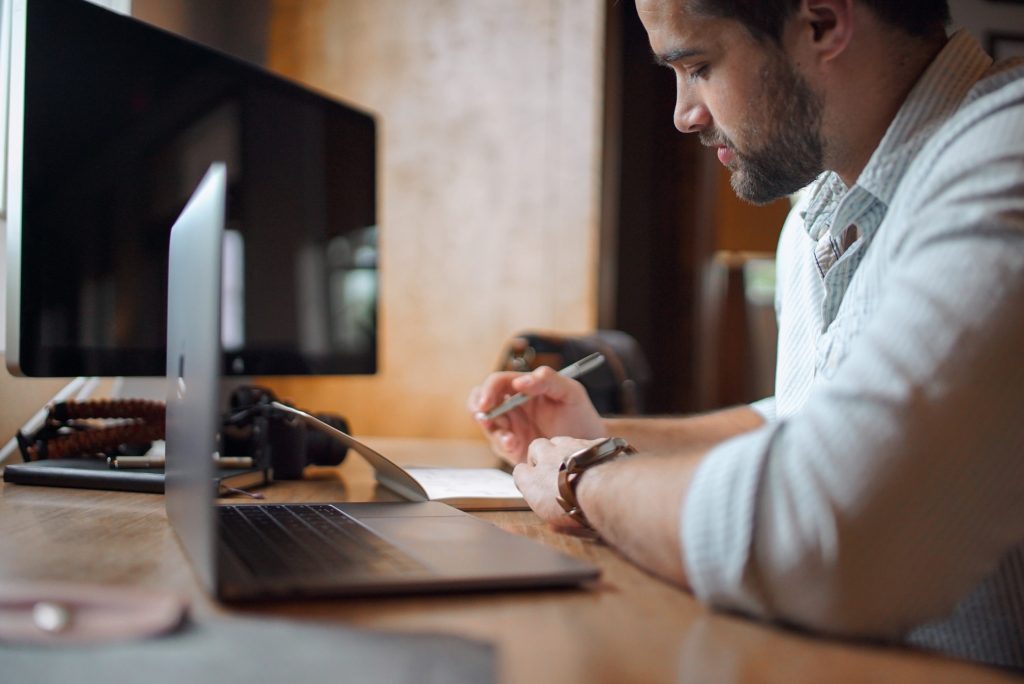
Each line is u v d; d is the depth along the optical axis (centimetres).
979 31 318
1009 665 75
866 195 95
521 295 249
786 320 130
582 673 47
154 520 90
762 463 60
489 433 140
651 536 67
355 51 246
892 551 56
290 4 244
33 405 144
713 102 93
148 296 131
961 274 62
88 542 79
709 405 387
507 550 72
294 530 79
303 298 166
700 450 72
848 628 56
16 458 139
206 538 57
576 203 249
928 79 87
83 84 122
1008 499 60
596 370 197
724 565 59
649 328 385
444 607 59
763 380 397
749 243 354
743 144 93
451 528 82
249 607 57
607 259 314
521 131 248
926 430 57
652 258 385
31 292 115
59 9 118
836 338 94
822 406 62
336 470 148
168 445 89
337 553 69
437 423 247
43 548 76
